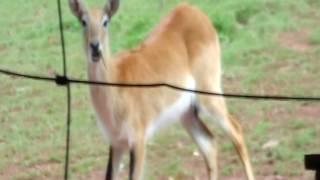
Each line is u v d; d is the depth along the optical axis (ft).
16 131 55.72
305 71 61.52
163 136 52.85
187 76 44.14
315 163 28.53
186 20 44.98
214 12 72.23
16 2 86.07
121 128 40.78
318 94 57.11
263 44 67.36
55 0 84.23
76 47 71.36
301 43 67.36
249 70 62.64
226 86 59.98
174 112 43.60
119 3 39.32
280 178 45.93
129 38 69.87
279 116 54.34
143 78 41.52
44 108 59.47
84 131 54.80
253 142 50.62
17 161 51.24
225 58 64.80
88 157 50.93
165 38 43.96
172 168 48.11
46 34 75.31
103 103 39.86
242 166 46.91
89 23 38.58
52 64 67.87
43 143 53.52
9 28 78.43
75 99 60.29
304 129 51.96
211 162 45.11
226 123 44.65
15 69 67.72
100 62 39.04
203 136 45.06
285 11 73.97
